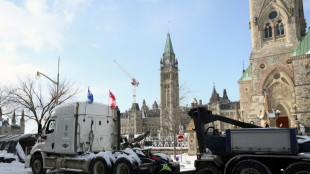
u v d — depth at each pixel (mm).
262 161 9445
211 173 10531
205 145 11094
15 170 16875
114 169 11523
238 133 10047
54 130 14391
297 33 37594
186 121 38344
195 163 10812
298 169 8617
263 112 36094
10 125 139875
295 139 9023
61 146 13812
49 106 34781
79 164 12852
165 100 193125
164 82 196000
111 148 14750
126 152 12250
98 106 14547
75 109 13617
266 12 40156
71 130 13555
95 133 14078
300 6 44875
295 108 34688
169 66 195250
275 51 38375
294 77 35188
